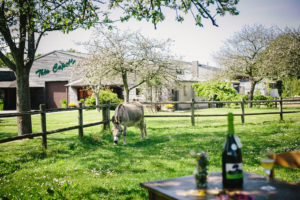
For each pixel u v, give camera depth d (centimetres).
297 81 2911
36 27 797
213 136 913
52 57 3331
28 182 487
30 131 1028
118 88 2769
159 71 1642
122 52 1625
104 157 672
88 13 757
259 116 1683
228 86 2769
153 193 220
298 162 225
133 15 620
